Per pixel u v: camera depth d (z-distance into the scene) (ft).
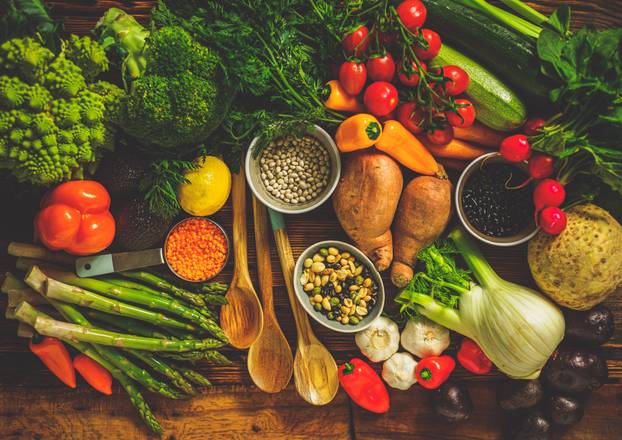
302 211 2.61
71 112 2.31
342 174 2.63
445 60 2.49
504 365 2.63
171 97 2.33
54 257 2.64
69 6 2.63
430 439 2.83
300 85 2.45
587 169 2.53
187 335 2.71
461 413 2.71
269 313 2.73
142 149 2.51
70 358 2.69
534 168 2.50
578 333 2.68
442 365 2.67
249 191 2.75
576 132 2.45
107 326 2.70
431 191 2.54
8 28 2.39
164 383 2.73
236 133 2.57
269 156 2.63
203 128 2.42
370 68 2.48
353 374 2.66
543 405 2.73
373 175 2.50
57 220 2.39
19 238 2.71
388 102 2.44
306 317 2.73
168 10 2.41
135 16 2.65
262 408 2.81
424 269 2.70
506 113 2.49
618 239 2.52
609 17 2.74
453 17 2.46
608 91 2.36
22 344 2.76
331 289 2.68
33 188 2.62
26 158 2.31
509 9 2.65
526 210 2.62
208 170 2.54
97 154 2.48
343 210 2.58
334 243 2.65
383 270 2.65
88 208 2.44
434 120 2.51
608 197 2.63
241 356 2.79
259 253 2.72
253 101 2.59
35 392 2.77
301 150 2.64
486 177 2.62
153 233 2.57
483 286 2.64
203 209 2.59
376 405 2.72
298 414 2.81
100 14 2.64
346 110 2.56
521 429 2.74
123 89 2.52
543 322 2.56
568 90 2.42
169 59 2.32
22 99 2.28
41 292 2.57
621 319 2.81
